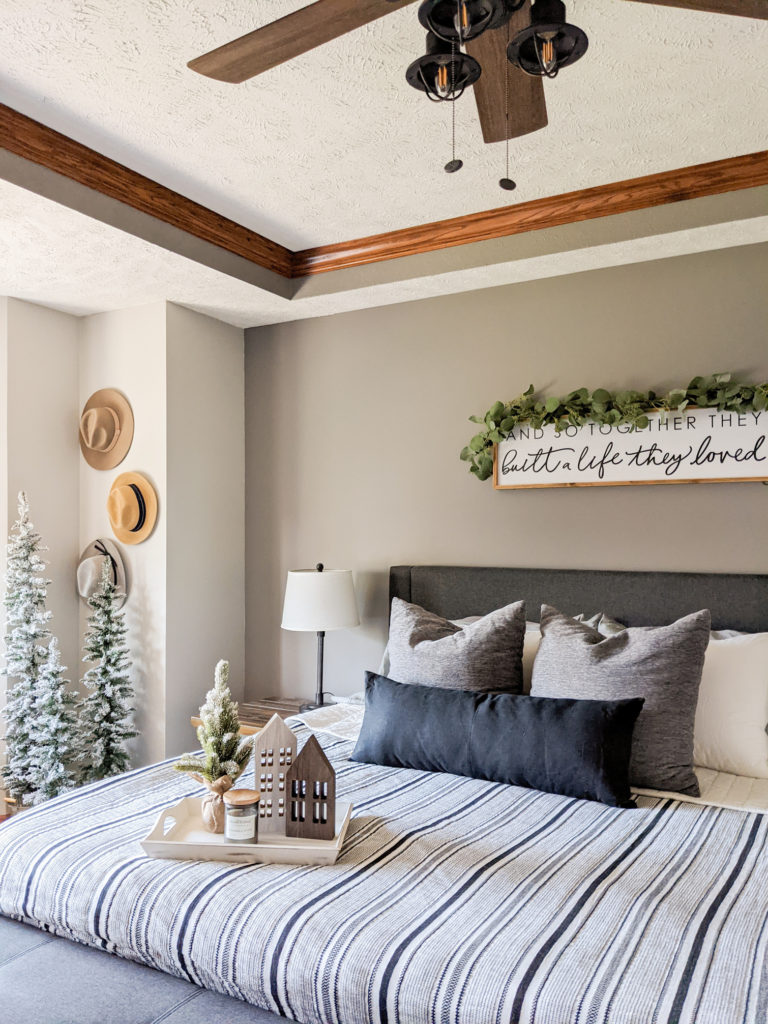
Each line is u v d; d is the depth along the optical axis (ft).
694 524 9.69
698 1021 3.63
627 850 5.61
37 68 6.79
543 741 6.97
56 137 7.93
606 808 6.56
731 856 5.51
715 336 9.59
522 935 4.37
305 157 8.46
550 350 10.64
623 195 9.17
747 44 6.39
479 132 7.88
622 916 4.58
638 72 6.80
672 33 6.24
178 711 11.76
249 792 5.69
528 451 10.63
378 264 10.98
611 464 10.07
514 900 4.80
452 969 4.11
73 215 8.47
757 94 7.18
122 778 7.27
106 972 4.99
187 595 11.94
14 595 10.96
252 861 5.45
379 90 7.09
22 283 10.84
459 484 11.32
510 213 9.85
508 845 5.71
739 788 7.02
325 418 12.48
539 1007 3.83
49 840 5.88
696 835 5.93
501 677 8.13
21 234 9.00
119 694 11.34
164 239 9.46
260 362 13.12
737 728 7.43
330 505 12.41
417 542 11.64
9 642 10.96
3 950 5.29
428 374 11.57
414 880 5.11
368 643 12.04
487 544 11.08
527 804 6.63
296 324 12.78
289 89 7.08
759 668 7.70
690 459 9.59
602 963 4.08
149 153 8.39
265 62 4.87
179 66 6.74
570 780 6.78
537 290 10.75
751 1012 3.66
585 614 10.01
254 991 4.53
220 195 9.48
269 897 4.89
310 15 4.41
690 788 6.84
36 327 11.92
